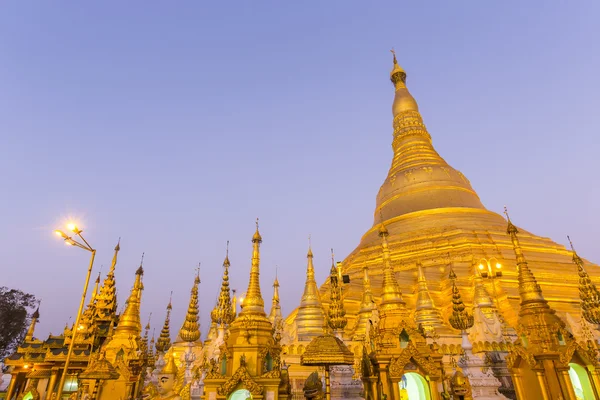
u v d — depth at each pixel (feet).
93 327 107.14
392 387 49.39
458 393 52.01
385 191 237.04
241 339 54.44
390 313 56.80
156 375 115.96
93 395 64.54
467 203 211.20
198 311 120.98
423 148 250.57
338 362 47.52
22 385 109.29
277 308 124.47
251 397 49.16
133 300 82.94
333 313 91.86
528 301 61.57
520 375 58.70
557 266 153.28
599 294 92.53
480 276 119.96
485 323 104.47
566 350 55.42
